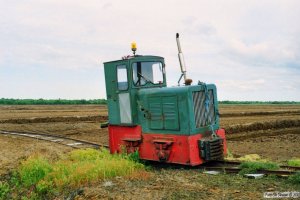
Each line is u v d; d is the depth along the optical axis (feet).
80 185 32.40
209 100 38.14
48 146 56.39
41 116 112.16
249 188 26.32
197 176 31.78
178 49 39.14
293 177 27.53
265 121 93.30
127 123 42.14
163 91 38.17
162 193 26.43
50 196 33.04
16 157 47.44
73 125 94.02
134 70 41.09
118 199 25.94
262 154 52.01
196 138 36.22
